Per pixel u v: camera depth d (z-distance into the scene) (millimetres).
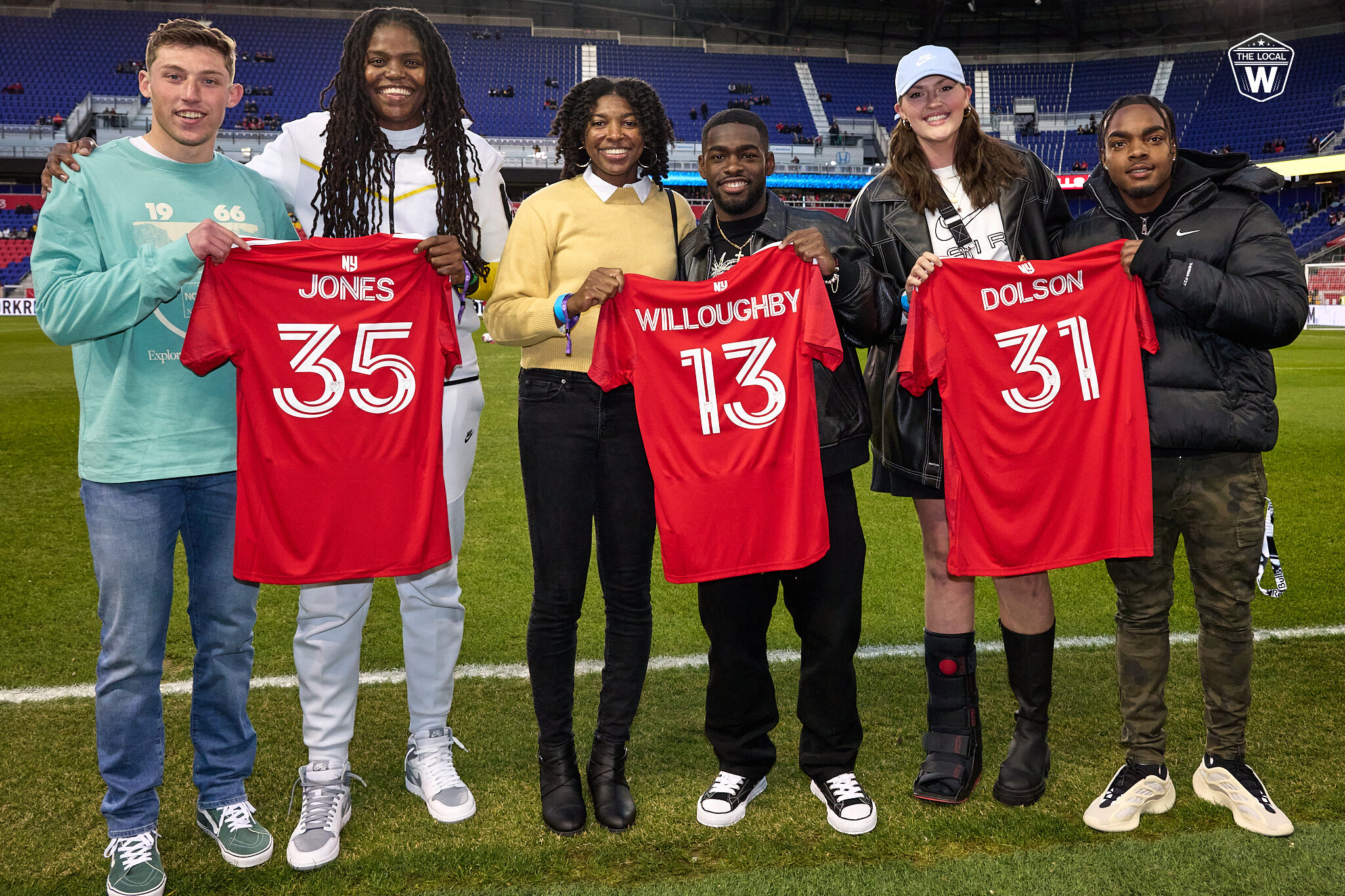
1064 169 31172
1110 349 2373
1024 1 31375
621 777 2473
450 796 2418
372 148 2430
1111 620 3842
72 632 3605
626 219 2443
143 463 2135
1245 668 2369
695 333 2336
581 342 2404
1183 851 2199
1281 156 28328
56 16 29234
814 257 2270
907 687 3203
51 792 2482
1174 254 2332
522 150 28281
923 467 2525
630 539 2438
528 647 2471
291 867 2201
